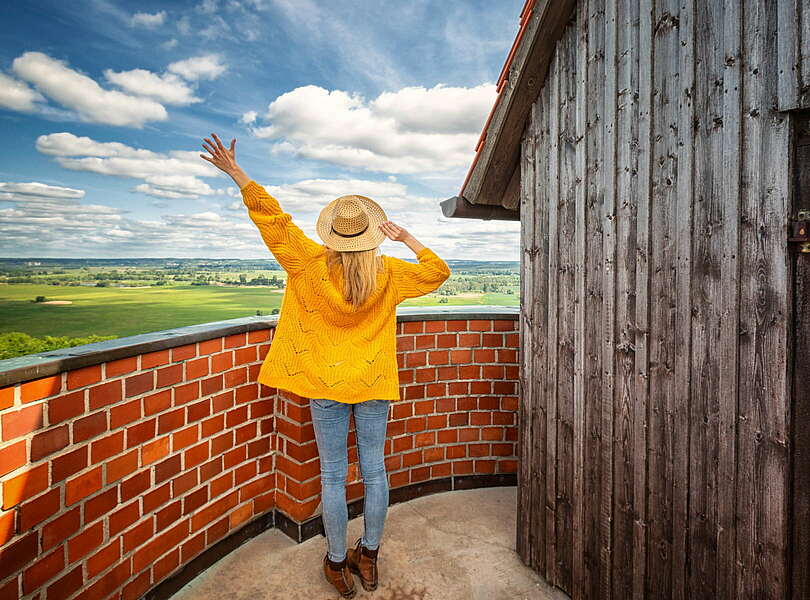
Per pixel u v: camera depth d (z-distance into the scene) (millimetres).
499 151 2664
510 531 3002
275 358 2207
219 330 2561
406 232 2373
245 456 2793
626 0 1925
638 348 1932
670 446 1820
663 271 1815
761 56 1455
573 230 2270
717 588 1667
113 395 2004
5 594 1596
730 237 1568
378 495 2336
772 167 1442
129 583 2119
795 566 1468
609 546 2113
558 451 2422
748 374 1540
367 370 2184
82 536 1887
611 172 2018
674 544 1818
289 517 2900
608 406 2094
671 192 1771
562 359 2379
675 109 1741
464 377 3494
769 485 1497
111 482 2010
